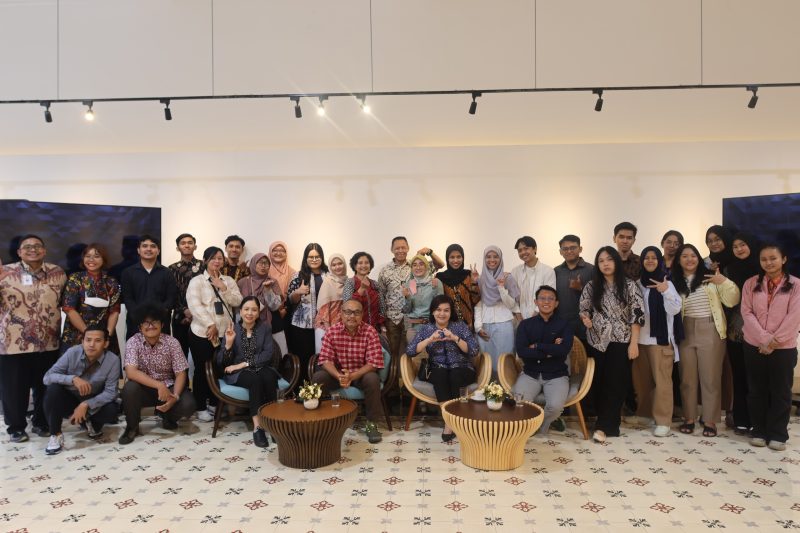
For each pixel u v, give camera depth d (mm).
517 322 5023
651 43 5930
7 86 6125
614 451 4043
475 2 6000
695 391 4445
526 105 6059
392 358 4734
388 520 2982
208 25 6090
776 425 4039
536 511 3078
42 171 5953
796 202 5020
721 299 4367
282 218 5945
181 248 5273
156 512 3092
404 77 6059
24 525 2945
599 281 4434
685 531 2846
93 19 6098
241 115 6152
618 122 6031
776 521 2945
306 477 3596
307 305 5078
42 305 4402
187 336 5109
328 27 6074
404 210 5922
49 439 4371
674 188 5781
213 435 4441
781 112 5949
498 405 3871
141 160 5965
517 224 5863
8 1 6086
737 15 5879
